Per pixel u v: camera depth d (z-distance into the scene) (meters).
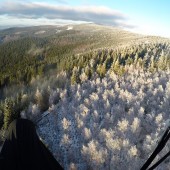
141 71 170.25
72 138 103.88
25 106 130.12
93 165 82.19
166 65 176.50
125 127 95.94
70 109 126.50
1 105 119.56
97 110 122.81
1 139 63.44
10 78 188.75
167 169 55.38
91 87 148.25
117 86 145.12
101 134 97.19
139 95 128.12
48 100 139.50
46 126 117.12
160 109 114.81
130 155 78.75
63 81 166.25
